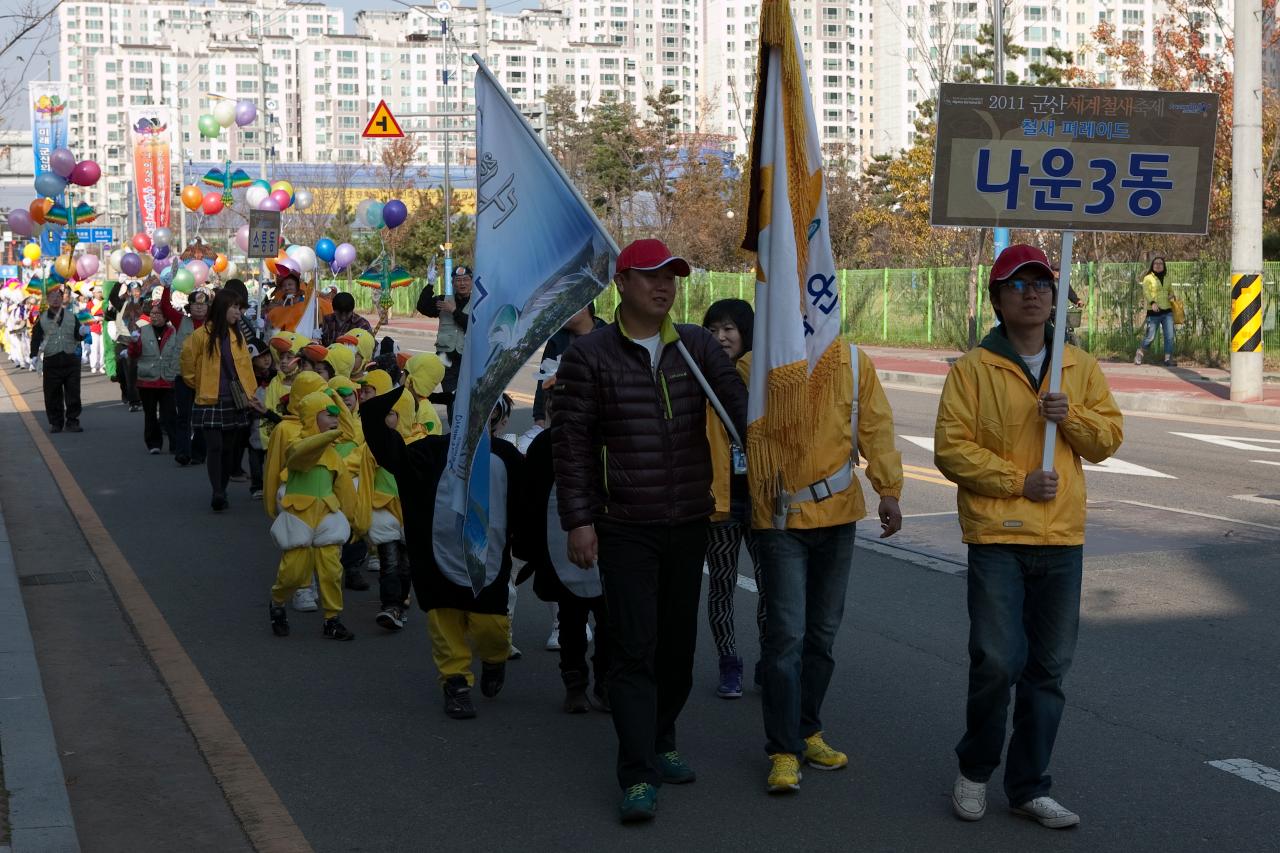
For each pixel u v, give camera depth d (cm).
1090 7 10906
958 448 477
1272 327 2602
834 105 14538
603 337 507
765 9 510
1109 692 640
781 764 521
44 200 2277
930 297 3497
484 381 573
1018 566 480
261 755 575
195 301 1567
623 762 502
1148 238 3325
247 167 8481
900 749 573
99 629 797
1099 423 471
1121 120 506
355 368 1012
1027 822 492
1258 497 1180
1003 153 507
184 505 1253
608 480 501
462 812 509
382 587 792
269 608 833
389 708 643
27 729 581
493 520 616
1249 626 756
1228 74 3077
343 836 487
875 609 806
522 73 15838
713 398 511
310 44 17338
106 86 16750
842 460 518
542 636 782
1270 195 3019
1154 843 470
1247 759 551
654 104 5991
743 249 530
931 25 5497
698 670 701
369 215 2130
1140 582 866
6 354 4078
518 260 574
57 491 1339
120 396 2467
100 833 493
